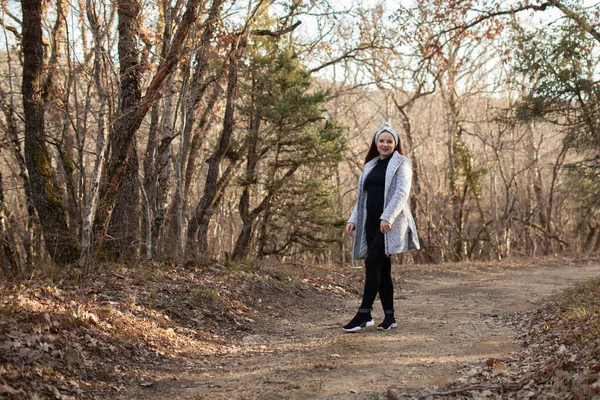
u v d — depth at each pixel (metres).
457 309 7.68
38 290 5.30
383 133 5.79
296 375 4.19
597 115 14.30
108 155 8.48
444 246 30.89
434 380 3.97
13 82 13.38
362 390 3.78
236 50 12.88
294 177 16.41
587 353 3.95
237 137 16.73
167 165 11.14
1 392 3.31
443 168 34.94
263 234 16.31
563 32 14.48
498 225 33.31
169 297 6.50
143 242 8.91
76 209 9.55
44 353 4.04
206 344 5.55
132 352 4.71
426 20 17.52
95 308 5.29
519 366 4.27
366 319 5.74
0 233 12.08
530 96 15.20
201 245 10.46
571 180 15.69
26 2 8.35
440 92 28.81
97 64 7.01
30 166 8.47
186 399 3.81
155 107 11.86
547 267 17.52
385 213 5.41
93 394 3.83
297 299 8.66
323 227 16.42
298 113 15.12
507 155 37.97
